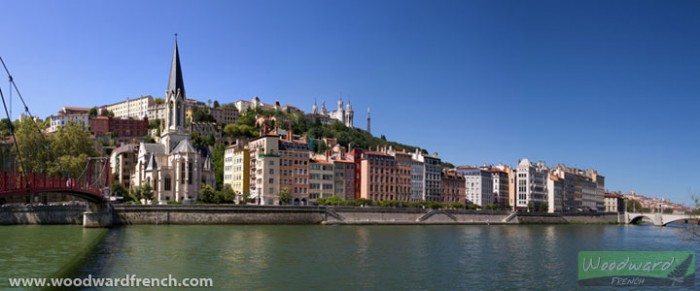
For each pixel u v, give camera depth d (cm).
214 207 18812
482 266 10244
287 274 8856
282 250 11625
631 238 18100
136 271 8750
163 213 18025
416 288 8112
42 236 13088
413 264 10250
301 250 11744
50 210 17188
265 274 8812
